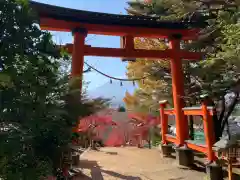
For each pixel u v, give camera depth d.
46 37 2.46
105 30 7.45
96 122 11.50
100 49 7.54
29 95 2.22
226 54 5.04
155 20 7.64
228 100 8.67
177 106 8.14
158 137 13.08
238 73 5.73
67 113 2.45
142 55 7.96
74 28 7.03
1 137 1.98
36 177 2.20
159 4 7.69
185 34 8.22
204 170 7.07
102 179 6.07
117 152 10.54
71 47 7.17
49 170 2.40
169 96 11.50
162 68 11.27
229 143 5.24
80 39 7.07
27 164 2.24
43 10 6.45
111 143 13.42
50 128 2.39
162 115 9.98
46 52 2.47
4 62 2.19
